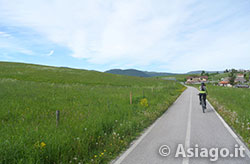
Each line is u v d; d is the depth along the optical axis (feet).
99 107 34.04
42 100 38.73
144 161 13.84
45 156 13.19
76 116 25.64
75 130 18.38
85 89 70.03
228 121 26.37
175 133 21.16
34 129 18.11
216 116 31.22
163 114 34.19
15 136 15.61
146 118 28.19
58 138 15.66
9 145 13.30
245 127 21.58
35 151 12.90
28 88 56.80
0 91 45.32
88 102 40.06
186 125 24.94
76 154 14.12
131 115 29.35
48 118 23.98
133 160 14.06
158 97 57.57
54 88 63.46
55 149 13.84
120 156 14.88
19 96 40.81
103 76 181.98
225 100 48.88
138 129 22.82
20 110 27.68
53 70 179.22
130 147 16.93
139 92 69.15
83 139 15.94
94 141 17.01
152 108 37.06
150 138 19.54
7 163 11.96
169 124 25.84
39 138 15.65
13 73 128.06
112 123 23.12
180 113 34.81
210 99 55.88
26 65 202.18
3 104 31.09
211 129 22.62
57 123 19.75
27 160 12.16
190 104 48.91
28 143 14.61
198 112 35.70
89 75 173.78
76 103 38.24
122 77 201.05
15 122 21.13
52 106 33.01
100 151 15.37
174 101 57.11
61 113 27.43
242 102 44.52
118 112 29.76
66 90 61.00
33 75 129.08
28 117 23.90
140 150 16.12
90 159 13.99
